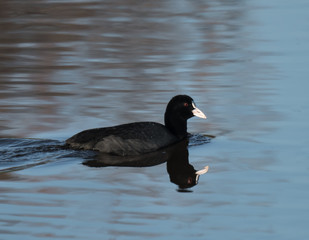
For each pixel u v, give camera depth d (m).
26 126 15.31
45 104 17.22
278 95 17.80
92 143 13.59
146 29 26.91
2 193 11.05
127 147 13.59
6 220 9.94
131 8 31.39
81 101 17.52
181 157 13.42
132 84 19.12
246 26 27.11
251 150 13.70
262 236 9.42
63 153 13.30
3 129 15.03
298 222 9.90
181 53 22.97
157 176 12.16
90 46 24.17
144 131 14.04
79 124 15.51
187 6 31.95
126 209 10.45
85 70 20.89
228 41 24.61
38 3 32.44
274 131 14.93
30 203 10.62
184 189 11.37
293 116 15.95
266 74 19.95
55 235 9.45
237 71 20.42
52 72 20.72
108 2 32.94
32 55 22.94
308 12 29.53
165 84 19.11
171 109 14.84
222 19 28.61
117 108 16.81
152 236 9.42
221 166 12.73
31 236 9.41
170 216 10.16
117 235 9.45
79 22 28.20
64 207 10.48
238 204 10.66
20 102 17.45
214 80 19.44
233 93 18.11
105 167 12.62
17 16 29.41
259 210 10.38
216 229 9.69
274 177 11.95
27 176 11.95
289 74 19.89
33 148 13.53
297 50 22.92
